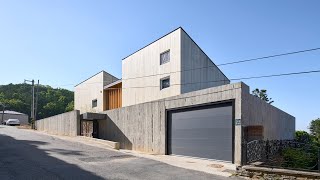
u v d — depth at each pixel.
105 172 10.79
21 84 71.69
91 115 25.59
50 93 66.69
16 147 16.31
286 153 12.14
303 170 9.98
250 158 11.55
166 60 21.91
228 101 14.29
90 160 13.22
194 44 22.19
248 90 14.56
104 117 26.23
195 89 21.88
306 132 33.94
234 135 13.76
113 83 28.80
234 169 12.41
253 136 14.53
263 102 16.89
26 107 67.06
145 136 20.45
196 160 15.28
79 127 27.12
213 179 10.48
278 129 20.88
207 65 23.97
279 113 21.56
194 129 16.44
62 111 63.16
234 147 13.71
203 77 23.20
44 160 12.61
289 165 11.37
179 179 10.32
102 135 26.59
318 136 30.38
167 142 18.30
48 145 17.86
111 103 29.75
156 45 22.94
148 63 23.70
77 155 14.43
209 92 15.41
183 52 20.80
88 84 34.00
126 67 26.56
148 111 20.28
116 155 15.08
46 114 61.19
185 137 17.03
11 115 61.03
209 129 15.47
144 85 23.98
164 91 21.72
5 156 13.30
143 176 10.52
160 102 19.12
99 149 17.25
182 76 20.52
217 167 12.92
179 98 17.52
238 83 13.84
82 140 23.20
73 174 10.23
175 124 17.91
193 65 21.86
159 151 18.84
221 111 14.85
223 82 26.94
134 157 14.81
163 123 18.67
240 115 13.56
